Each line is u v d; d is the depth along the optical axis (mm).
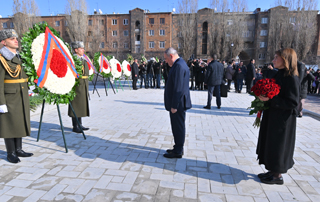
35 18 38875
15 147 3631
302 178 3090
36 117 6422
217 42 39094
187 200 2525
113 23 42688
